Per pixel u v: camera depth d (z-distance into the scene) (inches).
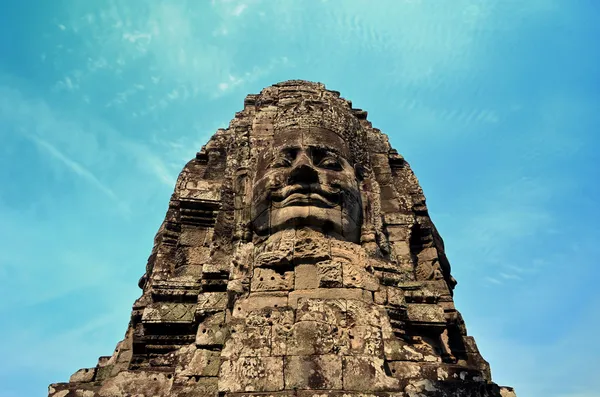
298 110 322.0
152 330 272.4
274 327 205.9
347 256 247.0
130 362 266.5
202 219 352.2
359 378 190.5
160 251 346.3
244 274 252.4
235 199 317.1
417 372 199.3
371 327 208.5
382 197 363.9
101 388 228.1
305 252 241.4
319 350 197.8
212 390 216.8
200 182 368.2
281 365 193.8
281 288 230.8
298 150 291.9
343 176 286.7
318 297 223.3
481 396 195.2
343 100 420.2
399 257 324.5
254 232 283.7
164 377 232.7
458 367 202.4
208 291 272.5
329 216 266.4
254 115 390.6
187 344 264.2
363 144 343.6
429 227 356.5
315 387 187.2
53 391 241.8
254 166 319.0
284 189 275.1
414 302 277.1
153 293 284.7
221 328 242.8
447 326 287.9
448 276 375.6
